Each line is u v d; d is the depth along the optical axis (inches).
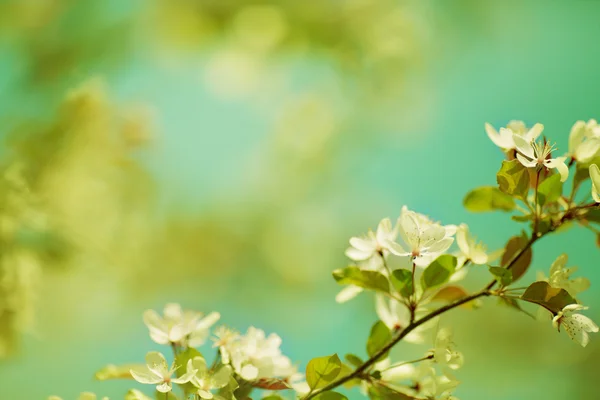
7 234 154.8
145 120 197.8
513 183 74.8
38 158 168.4
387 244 74.2
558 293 70.4
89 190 179.9
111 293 232.1
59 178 169.0
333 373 73.3
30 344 218.2
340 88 293.6
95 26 241.8
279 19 274.2
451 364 75.0
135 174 207.8
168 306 79.4
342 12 277.0
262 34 275.1
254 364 76.9
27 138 169.2
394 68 284.5
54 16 235.8
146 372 73.5
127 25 250.8
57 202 167.2
